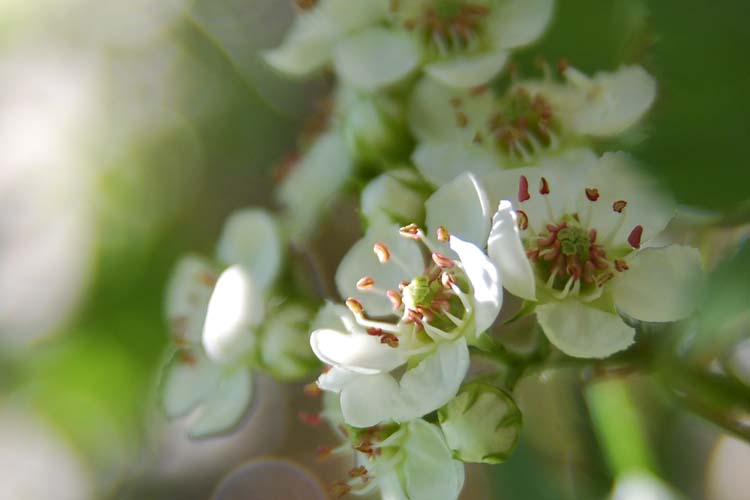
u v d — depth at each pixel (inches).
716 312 6.0
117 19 10.6
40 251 10.3
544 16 6.8
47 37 10.9
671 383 6.4
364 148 6.9
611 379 6.5
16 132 10.9
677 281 6.2
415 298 6.2
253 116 9.4
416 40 6.9
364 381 6.1
